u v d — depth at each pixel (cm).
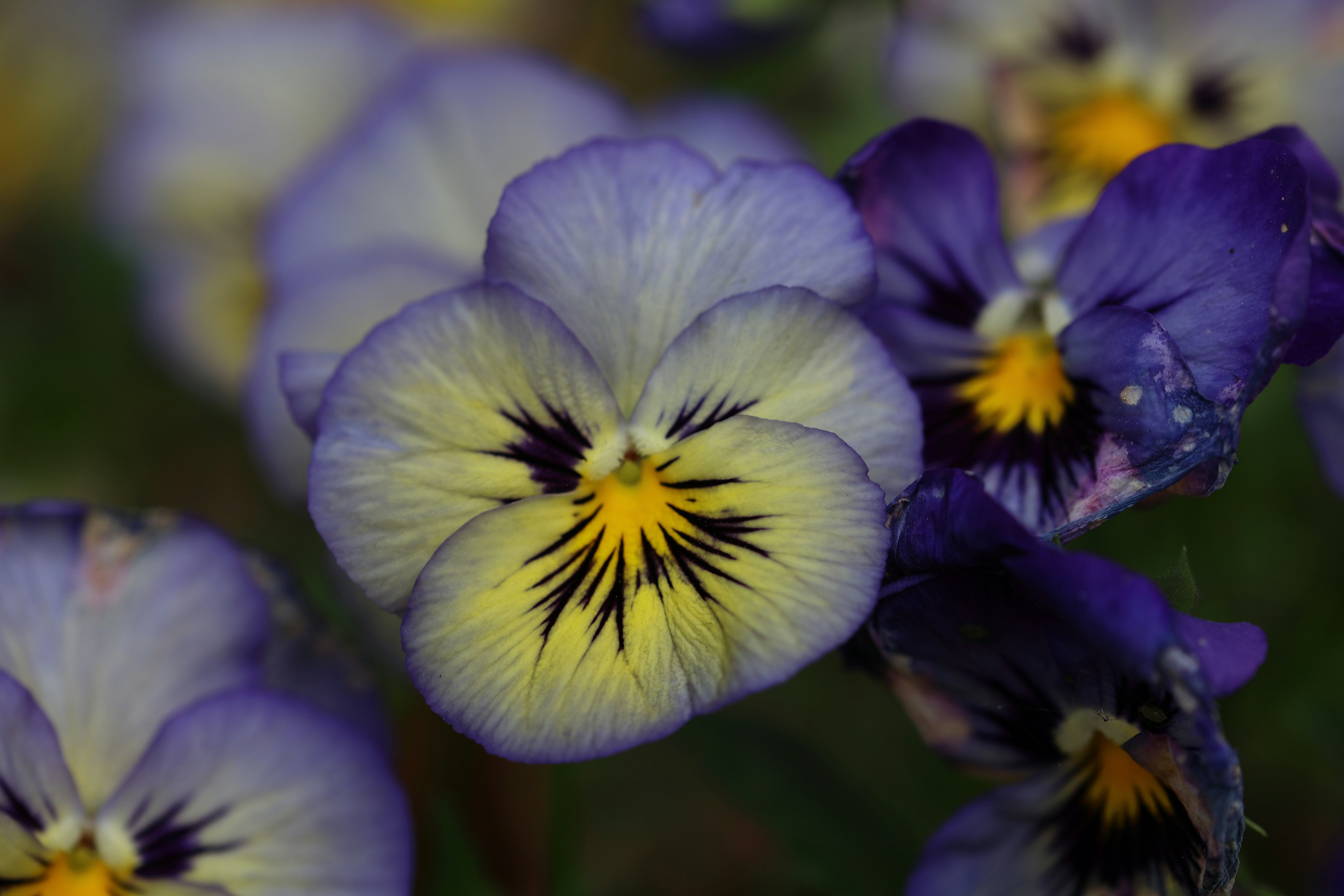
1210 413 24
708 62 33
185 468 45
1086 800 24
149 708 26
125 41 54
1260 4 29
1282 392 31
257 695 25
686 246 24
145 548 26
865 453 24
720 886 37
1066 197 29
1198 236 24
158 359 45
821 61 37
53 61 58
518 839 30
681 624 24
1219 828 23
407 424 24
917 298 25
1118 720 24
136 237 42
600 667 24
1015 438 25
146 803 25
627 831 38
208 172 38
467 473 24
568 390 24
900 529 23
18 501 44
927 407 25
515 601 24
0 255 53
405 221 29
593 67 48
